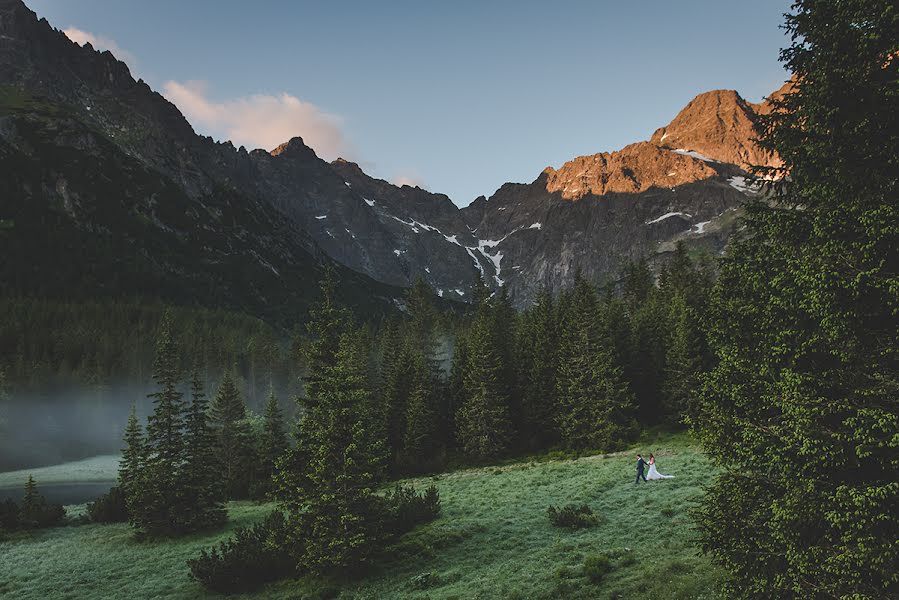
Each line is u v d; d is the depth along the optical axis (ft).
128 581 94.94
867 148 36.73
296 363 389.80
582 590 58.54
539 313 294.05
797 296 39.22
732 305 48.16
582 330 212.43
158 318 600.39
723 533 43.88
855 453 35.73
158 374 142.31
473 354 228.63
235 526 134.51
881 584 34.27
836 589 34.94
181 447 137.18
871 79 37.50
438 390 254.27
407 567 81.35
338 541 79.97
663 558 62.80
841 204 38.09
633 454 163.53
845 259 37.68
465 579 71.87
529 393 230.07
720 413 46.91
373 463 86.84
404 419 231.50
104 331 517.14
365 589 75.25
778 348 40.98
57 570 105.50
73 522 159.02
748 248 47.57
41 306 555.28
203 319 643.04
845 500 34.27
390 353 275.80
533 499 115.24
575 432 204.33
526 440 225.15
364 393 93.30
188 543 121.60
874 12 37.14
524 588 62.95
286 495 90.68
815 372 39.34
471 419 218.79
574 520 89.40
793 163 43.93
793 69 43.91
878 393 35.55
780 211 44.75
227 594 83.35
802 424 37.29
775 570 40.78
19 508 158.30
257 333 627.05
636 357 231.30
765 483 44.37
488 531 93.56
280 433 212.43
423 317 345.72
